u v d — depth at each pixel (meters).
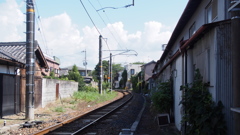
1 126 9.85
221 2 7.29
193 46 7.62
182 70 8.22
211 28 5.51
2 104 12.46
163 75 18.02
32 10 12.60
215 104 5.14
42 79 17.44
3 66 12.61
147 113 15.77
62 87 23.42
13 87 13.69
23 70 15.00
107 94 36.19
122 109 18.53
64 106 18.62
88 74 80.94
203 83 5.95
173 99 11.19
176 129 9.48
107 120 12.58
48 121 11.39
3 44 17.61
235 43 3.98
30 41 12.56
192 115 5.73
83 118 13.10
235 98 3.95
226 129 4.91
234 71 3.98
